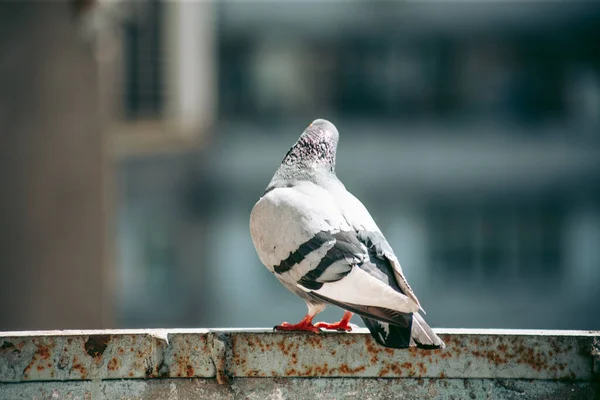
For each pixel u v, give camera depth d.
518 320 19.44
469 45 19.84
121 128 14.22
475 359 3.31
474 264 19.78
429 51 19.95
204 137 16.30
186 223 19.39
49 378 3.26
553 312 19.36
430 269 19.81
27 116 9.33
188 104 14.93
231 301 19.39
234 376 3.32
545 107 19.89
